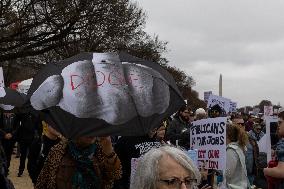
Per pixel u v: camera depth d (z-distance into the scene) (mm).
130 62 3730
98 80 3504
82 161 3904
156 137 5379
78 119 3359
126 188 5195
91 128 3357
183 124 9656
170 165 2336
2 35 21703
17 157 17312
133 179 2432
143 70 3676
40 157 5523
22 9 20266
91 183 3932
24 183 11617
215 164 5598
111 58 3725
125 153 5184
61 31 21547
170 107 3652
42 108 3414
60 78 3496
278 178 5047
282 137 5133
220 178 5668
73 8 20500
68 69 3561
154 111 3516
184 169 2350
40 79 3566
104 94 3457
